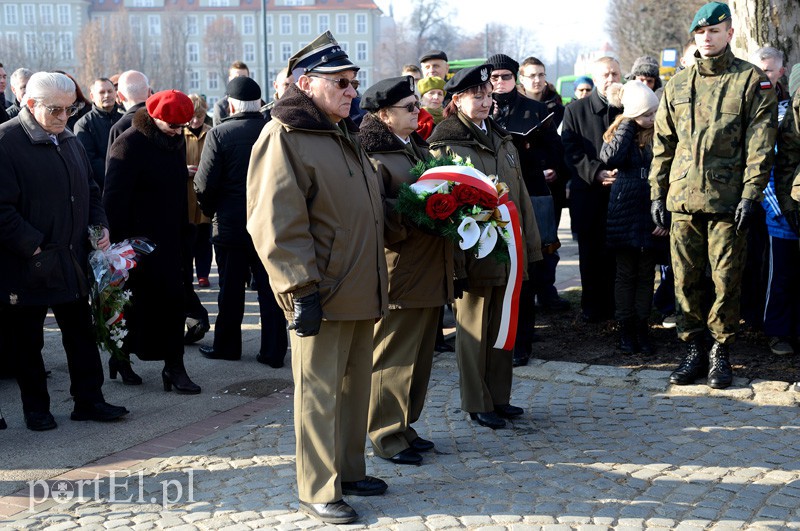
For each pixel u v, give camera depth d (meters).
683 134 5.66
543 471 4.50
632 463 4.57
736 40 7.77
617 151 6.28
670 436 4.95
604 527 3.85
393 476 4.50
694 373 5.82
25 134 5.07
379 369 4.66
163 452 4.95
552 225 6.27
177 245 5.98
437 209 4.26
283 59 89.50
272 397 5.97
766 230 6.70
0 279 5.07
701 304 5.83
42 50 82.19
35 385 5.31
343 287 3.95
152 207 5.83
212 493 4.35
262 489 4.38
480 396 5.14
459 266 4.80
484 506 4.10
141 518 4.07
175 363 6.07
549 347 6.82
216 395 6.02
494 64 6.46
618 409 5.45
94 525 4.01
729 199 5.53
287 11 88.88
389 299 4.58
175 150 5.90
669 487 4.25
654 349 6.62
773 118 5.46
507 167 5.22
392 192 4.58
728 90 5.53
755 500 4.09
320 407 4.00
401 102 4.60
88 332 5.45
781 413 5.25
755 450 4.70
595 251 7.30
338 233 3.95
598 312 7.46
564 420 5.28
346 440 4.24
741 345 6.61
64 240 5.20
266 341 6.70
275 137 3.88
